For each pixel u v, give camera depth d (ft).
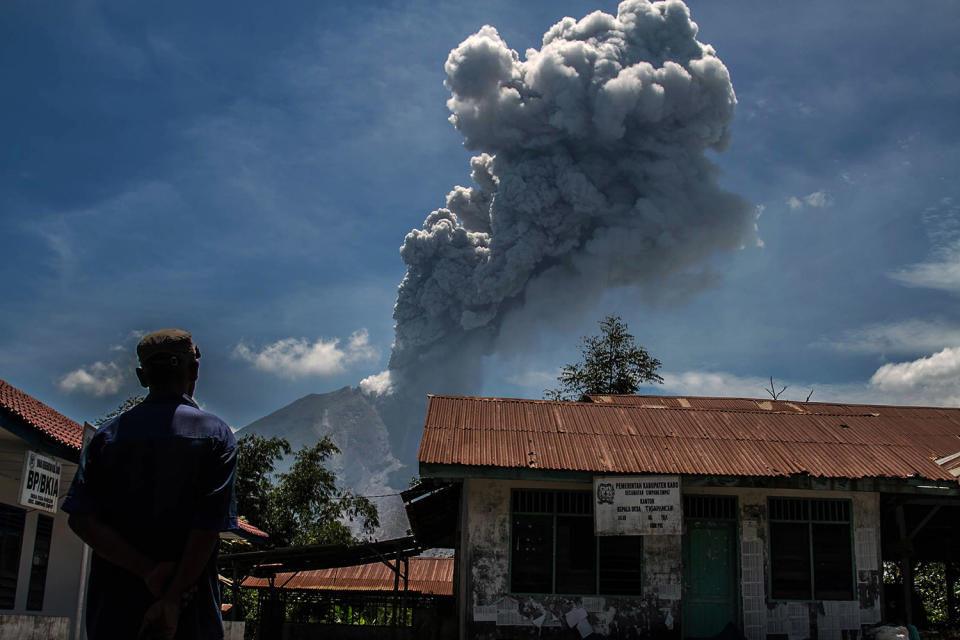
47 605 42.80
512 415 44.32
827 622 40.68
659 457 40.98
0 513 38.63
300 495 114.62
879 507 42.14
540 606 40.06
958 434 48.80
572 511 41.22
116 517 8.42
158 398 9.11
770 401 55.36
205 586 8.57
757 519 41.60
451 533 55.31
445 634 44.98
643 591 40.34
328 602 77.77
